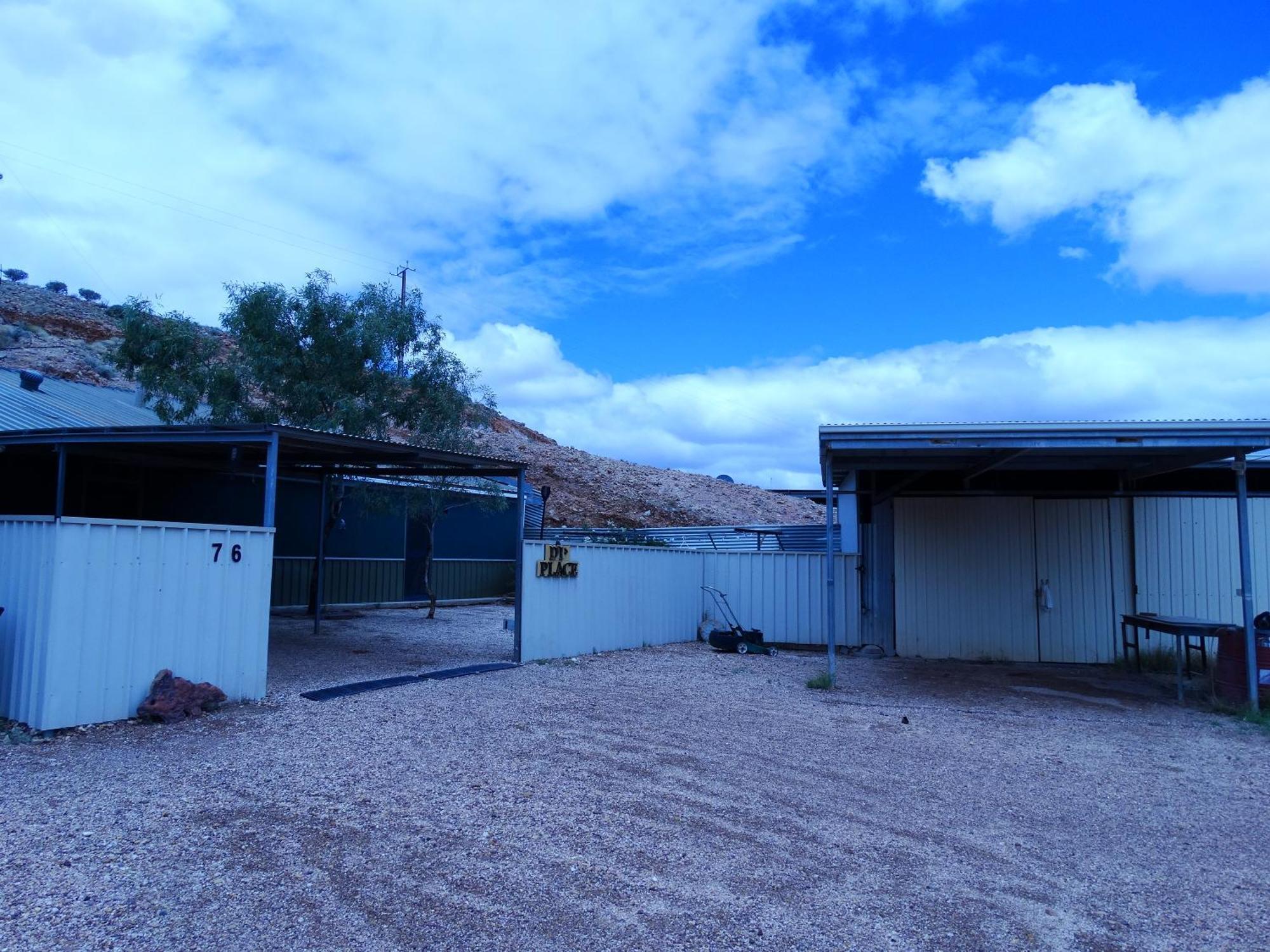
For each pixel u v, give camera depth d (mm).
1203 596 14352
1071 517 14852
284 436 9742
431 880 4520
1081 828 5859
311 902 4191
